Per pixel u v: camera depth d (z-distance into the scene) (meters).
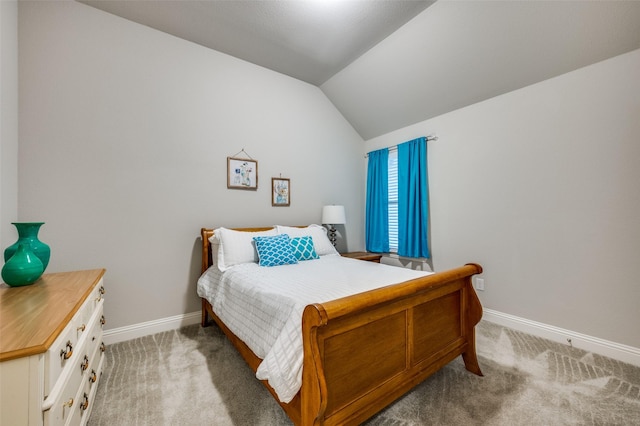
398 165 3.54
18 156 1.99
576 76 2.18
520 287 2.52
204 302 2.66
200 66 2.82
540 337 2.37
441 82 2.84
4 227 1.75
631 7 1.76
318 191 3.74
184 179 2.71
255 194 3.17
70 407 1.05
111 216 2.35
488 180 2.74
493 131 2.70
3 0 1.80
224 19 2.44
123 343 2.31
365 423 1.38
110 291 2.34
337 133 3.95
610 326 2.03
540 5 1.96
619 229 2.00
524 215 2.49
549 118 2.33
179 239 2.67
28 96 2.04
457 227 3.01
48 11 2.13
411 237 3.34
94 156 2.28
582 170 2.16
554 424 1.37
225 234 2.54
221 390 1.67
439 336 1.67
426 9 2.31
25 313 1.04
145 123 2.51
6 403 0.76
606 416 1.42
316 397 1.01
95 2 2.24
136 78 2.48
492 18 2.16
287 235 2.76
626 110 1.96
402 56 2.80
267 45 2.81
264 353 1.40
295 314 1.27
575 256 2.20
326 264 2.47
